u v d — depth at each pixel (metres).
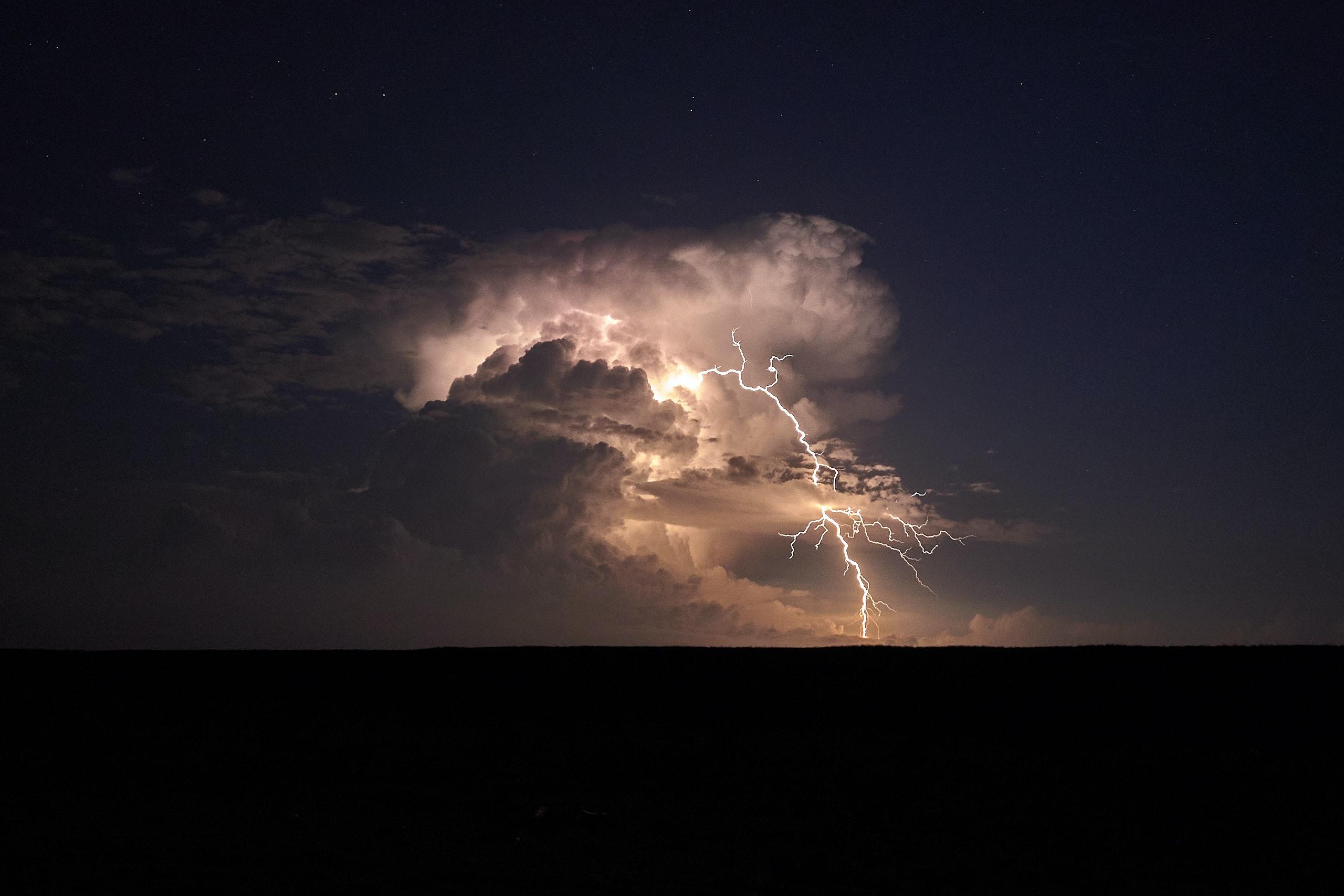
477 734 25.50
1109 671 32.78
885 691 31.47
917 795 19.72
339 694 30.94
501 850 14.20
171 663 35.09
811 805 18.69
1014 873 14.40
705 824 16.78
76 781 18.17
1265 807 19.11
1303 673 31.98
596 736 25.50
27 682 31.09
